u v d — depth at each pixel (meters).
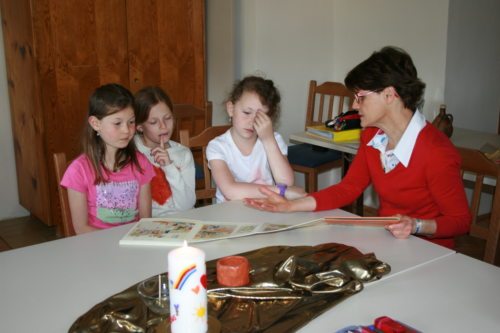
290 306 1.01
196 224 1.45
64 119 2.97
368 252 1.28
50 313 1.01
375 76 1.47
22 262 1.23
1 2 3.15
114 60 3.08
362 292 1.08
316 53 3.82
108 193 1.70
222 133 2.11
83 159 1.67
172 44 3.29
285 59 3.70
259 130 1.84
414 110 1.55
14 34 3.05
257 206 1.60
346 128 2.75
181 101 3.40
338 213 1.58
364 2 3.59
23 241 3.14
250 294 1.05
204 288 0.87
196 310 0.86
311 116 3.50
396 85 1.47
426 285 1.11
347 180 1.72
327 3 3.78
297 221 1.51
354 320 0.98
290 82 3.76
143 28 3.16
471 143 2.71
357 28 3.69
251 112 1.83
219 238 1.34
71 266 1.21
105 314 0.97
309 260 1.17
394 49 1.52
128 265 1.21
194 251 0.87
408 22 3.33
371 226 1.44
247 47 3.63
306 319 0.96
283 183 1.87
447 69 3.18
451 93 3.26
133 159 1.75
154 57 3.23
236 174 1.94
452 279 1.14
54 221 3.08
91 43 2.98
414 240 1.36
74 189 1.63
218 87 3.90
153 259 1.24
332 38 3.87
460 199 1.50
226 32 3.72
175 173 2.02
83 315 0.98
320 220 1.42
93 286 1.11
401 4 3.35
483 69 3.43
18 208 3.54
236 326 0.94
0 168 3.44
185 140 2.04
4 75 3.31
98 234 1.39
